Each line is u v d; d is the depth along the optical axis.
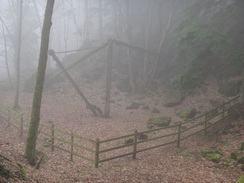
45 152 10.30
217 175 7.85
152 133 14.12
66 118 17.02
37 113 8.09
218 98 18.16
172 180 7.58
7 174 5.23
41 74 8.05
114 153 10.99
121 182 7.23
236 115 13.48
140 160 9.93
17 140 11.57
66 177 7.11
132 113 18.84
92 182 7.00
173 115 17.86
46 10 7.96
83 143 12.30
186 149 11.16
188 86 13.20
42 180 6.26
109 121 16.67
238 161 8.55
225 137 11.52
